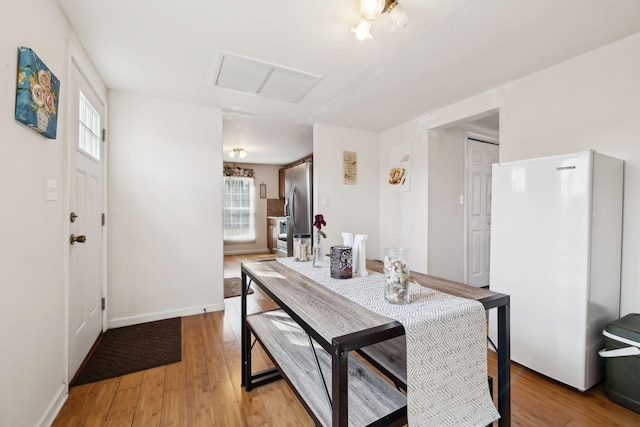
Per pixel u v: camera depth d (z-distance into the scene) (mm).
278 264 1709
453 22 1566
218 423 1366
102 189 2305
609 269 1671
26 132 1151
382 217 3727
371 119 3236
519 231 1822
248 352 1611
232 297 3287
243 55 1909
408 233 3344
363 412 928
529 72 2135
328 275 1438
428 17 1522
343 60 1977
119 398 1538
